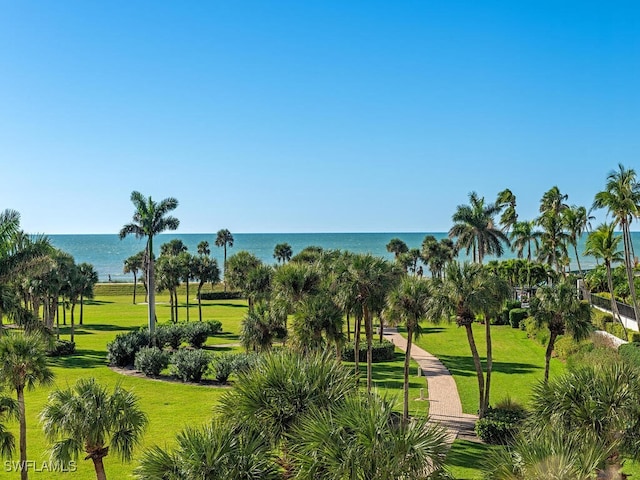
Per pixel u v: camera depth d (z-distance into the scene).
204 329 49.12
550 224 67.62
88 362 42.59
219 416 13.51
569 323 27.36
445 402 31.11
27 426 26.03
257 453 11.76
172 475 11.55
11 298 23.66
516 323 60.97
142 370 38.09
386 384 35.59
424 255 88.44
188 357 36.78
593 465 11.14
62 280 46.59
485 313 26.58
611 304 46.66
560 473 10.74
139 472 12.36
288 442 12.20
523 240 78.44
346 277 27.77
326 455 10.74
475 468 20.23
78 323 67.00
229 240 124.62
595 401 14.13
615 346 36.56
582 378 15.07
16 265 24.41
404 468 10.68
